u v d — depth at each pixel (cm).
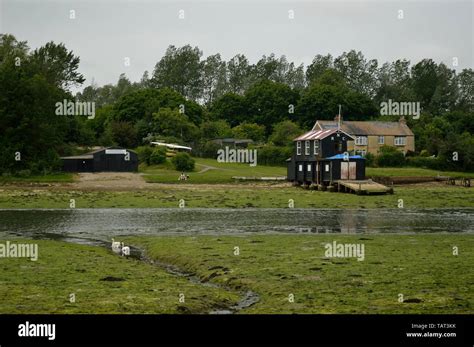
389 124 16825
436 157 14838
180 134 17538
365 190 9544
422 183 11838
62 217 6738
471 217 6750
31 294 2986
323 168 10844
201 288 3192
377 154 15325
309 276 3394
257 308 2809
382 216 6856
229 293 3102
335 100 19738
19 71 13650
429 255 4059
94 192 9844
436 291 3025
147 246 4794
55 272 3497
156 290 3108
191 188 10731
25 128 12925
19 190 10044
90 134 16488
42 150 13212
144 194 9506
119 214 7050
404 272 3472
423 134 17175
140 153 14838
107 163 13650
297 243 4666
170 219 6569
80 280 3294
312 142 11325
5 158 12606
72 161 13525
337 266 3659
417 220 6438
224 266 3750
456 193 9994
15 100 13025
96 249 4553
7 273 3456
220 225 6059
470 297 2917
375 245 4541
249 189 10700
